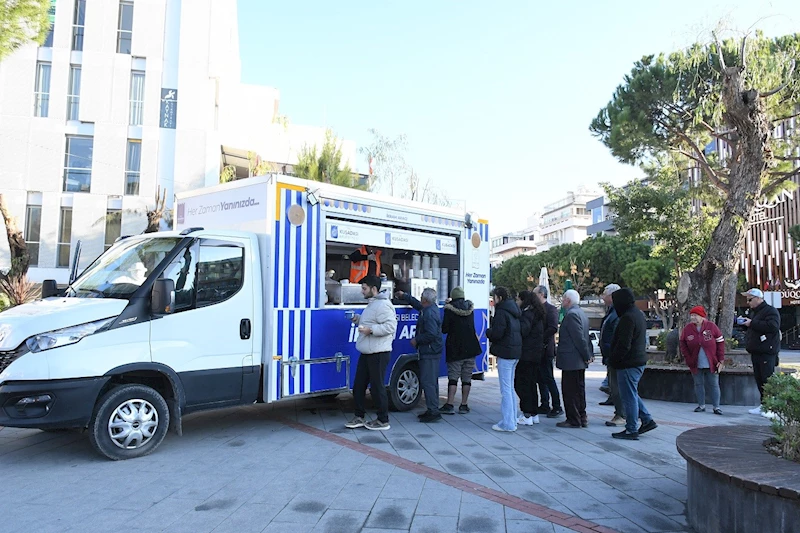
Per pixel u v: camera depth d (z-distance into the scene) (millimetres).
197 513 4422
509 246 100750
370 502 4699
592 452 6418
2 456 5938
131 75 26125
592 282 40531
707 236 20047
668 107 14688
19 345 5352
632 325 6973
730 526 3826
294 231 7152
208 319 6363
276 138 34469
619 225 21172
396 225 8469
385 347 7211
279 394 6875
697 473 4219
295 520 4305
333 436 6945
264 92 35938
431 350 7898
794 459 4133
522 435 7219
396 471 5547
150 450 5988
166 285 5824
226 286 6582
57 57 25203
